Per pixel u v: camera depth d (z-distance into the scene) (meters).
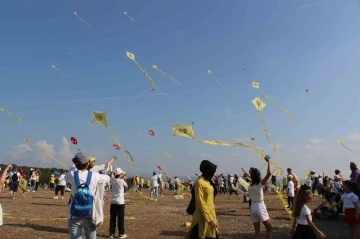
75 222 5.66
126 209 18.06
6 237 9.94
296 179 14.83
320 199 23.92
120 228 10.20
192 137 12.87
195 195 5.97
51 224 12.20
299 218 7.50
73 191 5.79
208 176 6.13
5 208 16.44
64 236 10.23
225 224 13.16
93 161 6.70
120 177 10.38
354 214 9.16
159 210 17.59
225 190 33.59
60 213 15.11
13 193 21.72
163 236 10.48
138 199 25.16
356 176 12.26
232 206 20.22
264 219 8.20
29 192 28.53
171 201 23.61
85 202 5.66
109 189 33.22
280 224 13.05
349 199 9.29
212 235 5.84
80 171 5.93
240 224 13.15
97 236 10.44
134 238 10.18
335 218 14.42
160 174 28.70
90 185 5.80
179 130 12.93
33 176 30.00
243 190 12.88
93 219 5.71
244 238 10.44
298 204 7.54
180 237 10.36
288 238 10.38
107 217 14.66
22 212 15.16
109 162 6.97
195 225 5.96
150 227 12.09
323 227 12.61
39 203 19.17
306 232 7.38
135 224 12.76
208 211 5.80
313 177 23.94
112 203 10.27
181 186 37.28
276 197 26.42
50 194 27.22
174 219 14.12
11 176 21.30
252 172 8.52
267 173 8.40
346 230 11.98
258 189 8.36
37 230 11.05
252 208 8.36
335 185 15.20
